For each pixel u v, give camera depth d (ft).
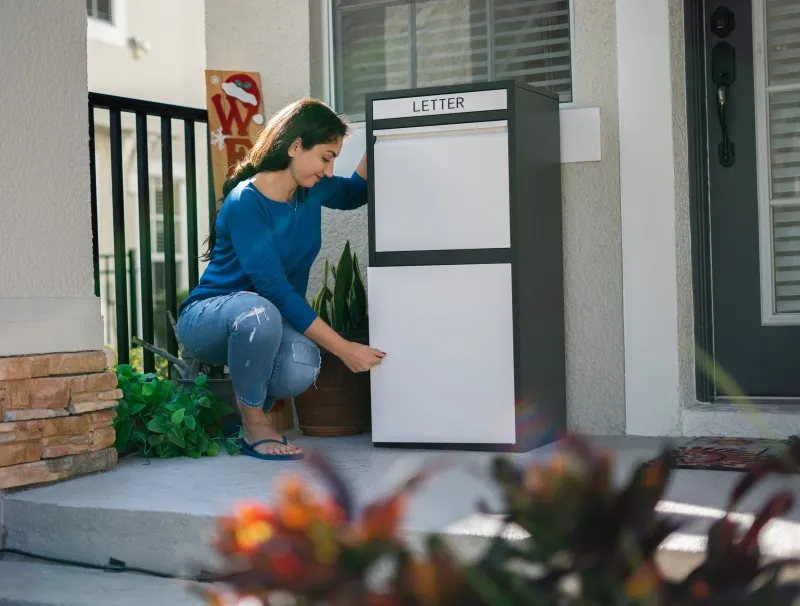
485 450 9.80
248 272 9.90
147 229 11.90
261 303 9.75
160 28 34.06
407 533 6.29
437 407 9.93
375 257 10.07
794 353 10.80
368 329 10.96
